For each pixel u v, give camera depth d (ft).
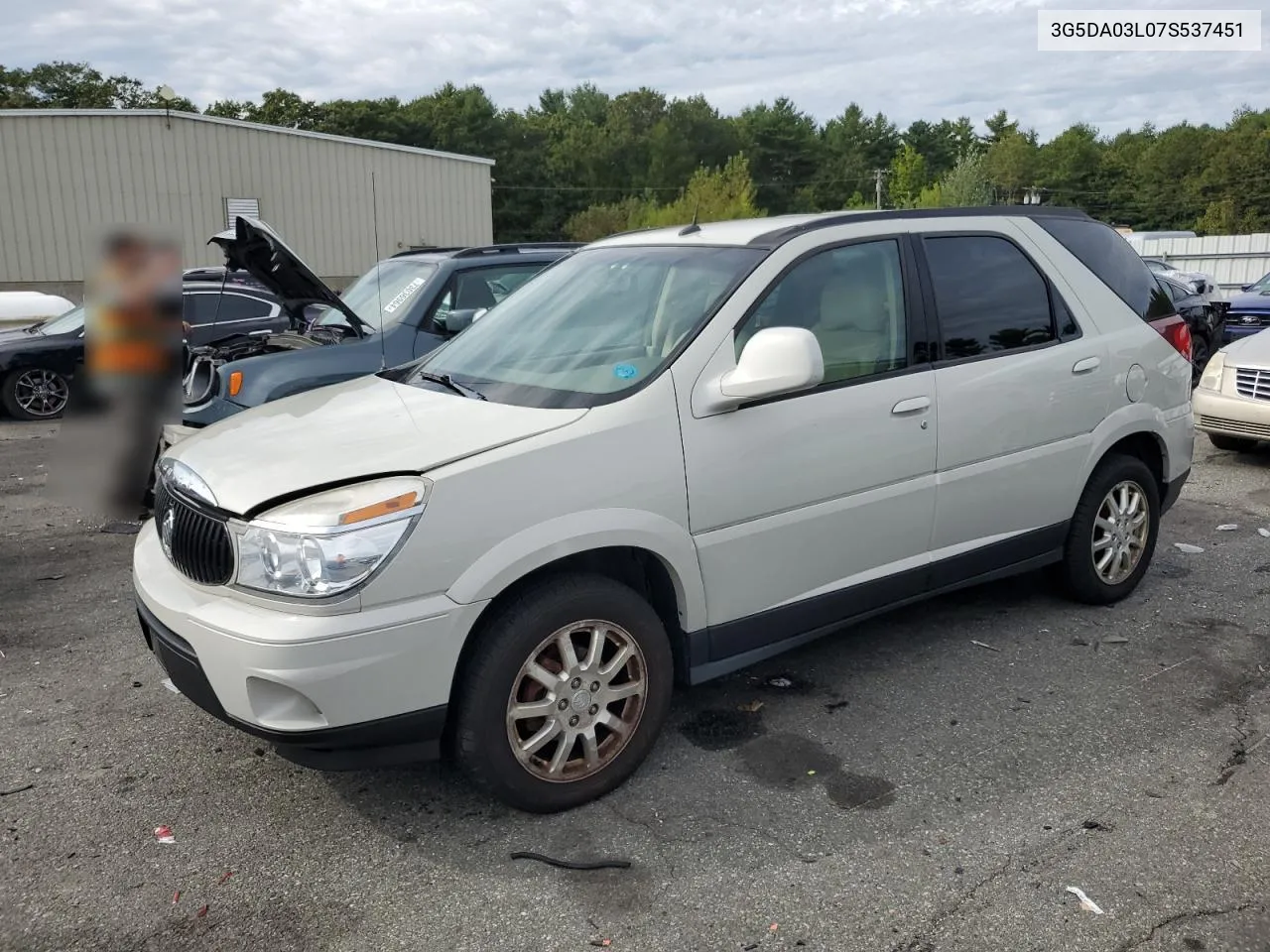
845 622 13.12
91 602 17.90
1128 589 16.84
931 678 14.19
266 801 11.36
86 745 12.69
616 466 10.65
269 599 9.47
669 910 9.37
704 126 303.07
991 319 14.21
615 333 12.35
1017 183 300.40
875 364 12.88
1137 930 8.96
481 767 10.39
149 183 84.17
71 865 10.20
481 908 9.46
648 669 11.28
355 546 9.33
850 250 13.01
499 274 24.09
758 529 11.79
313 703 9.34
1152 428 16.33
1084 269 15.67
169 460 11.64
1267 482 25.86
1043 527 15.17
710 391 11.33
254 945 9.00
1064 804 10.95
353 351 21.66
